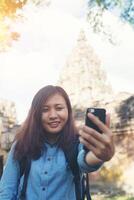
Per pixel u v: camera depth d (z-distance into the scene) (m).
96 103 11.23
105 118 1.93
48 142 2.33
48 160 2.30
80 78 11.36
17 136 2.37
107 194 10.48
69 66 11.47
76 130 2.36
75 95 11.32
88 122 1.88
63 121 2.32
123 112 10.91
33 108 2.33
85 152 1.98
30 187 2.29
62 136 2.32
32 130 2.32
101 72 11.38
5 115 11.09
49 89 2.35
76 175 2.28
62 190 2.27
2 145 10.82
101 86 11.30
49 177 2.26
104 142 1.82
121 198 10.43
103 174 10.61
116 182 10.52
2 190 2.36
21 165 2.33
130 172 10.51
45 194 2.25
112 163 10.62
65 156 2.29
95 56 11.41
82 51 11.44
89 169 1.98
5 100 11.23
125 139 10.74
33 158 2.31
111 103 11.15
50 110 2.31
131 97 11.02
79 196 2.28
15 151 2.34
